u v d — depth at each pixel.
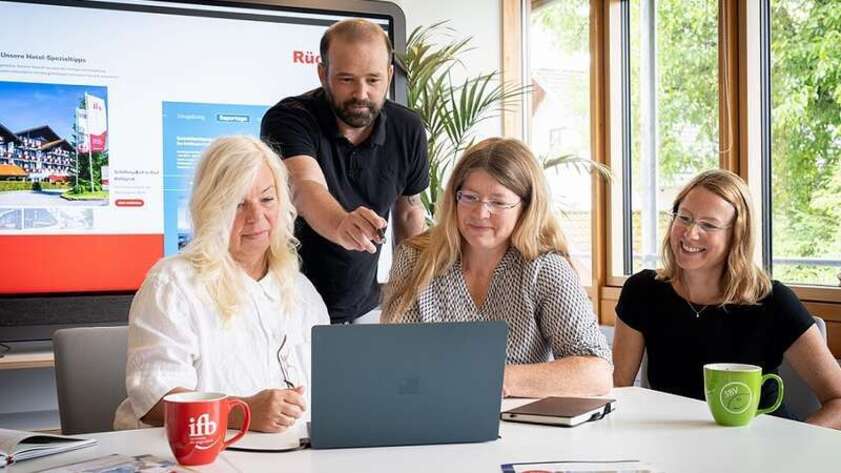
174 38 2.88
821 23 2.66
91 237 2.80
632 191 3.48
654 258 3.38
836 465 1.10
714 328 2.01
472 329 1.22
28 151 2.72
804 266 2.76
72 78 2.77
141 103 2.85
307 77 3.05
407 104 3.20
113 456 1.15
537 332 1.77
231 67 2.96
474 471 1.08
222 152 1.61
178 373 1.45
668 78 3.27
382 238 1.76
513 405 1.49
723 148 2.93
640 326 2.11
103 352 1.87
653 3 3.34
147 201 2.86
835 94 2.62
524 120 4.02
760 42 2.86
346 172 2.30
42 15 2.73
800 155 2.75
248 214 1.61
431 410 1.21
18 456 1.15
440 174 3.61
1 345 2.71
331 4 3.05
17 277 2.71
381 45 2.14
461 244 1.82
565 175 3.73
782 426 1.33
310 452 1.18
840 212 2.63
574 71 3.71
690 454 1.16
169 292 1.51
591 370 1.62
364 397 1.20
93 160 2.79
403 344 1.20
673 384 2.04
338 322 2.39
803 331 1.96
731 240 2.00
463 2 3.89
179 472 1.07
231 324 1.55
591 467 1.08
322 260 2.30
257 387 1.57
